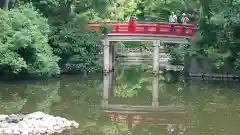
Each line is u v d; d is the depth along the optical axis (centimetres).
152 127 1830
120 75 4038
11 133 1641
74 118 1984
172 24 3719
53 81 3306
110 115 2106
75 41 3700
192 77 3681
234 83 3256
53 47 3603
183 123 1911
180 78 3691
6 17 2866
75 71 3778
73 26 3731
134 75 4050
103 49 3894
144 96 2792
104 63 3859
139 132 1723
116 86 3278
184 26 3722
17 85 2973
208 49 3453
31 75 3347
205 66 3612
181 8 4266
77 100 2519
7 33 2928
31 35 3005
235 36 3294
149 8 5059
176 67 4438
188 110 2238
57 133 1675
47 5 3625
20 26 3009
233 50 3328
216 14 3334
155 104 2480
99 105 2394
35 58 3092
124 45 5997
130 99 2672
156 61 3828
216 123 1888
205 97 2642
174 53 4262
